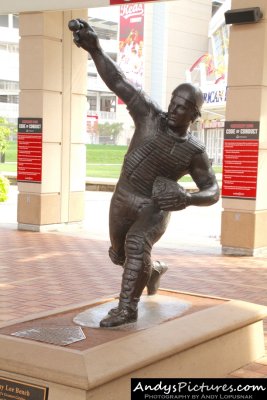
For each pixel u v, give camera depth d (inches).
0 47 2198.6
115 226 169.9
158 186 155.9
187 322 164.4
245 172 380.5
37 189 462.6
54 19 454.9
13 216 569.9
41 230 466.6
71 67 472.4
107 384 133.6
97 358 133.2
